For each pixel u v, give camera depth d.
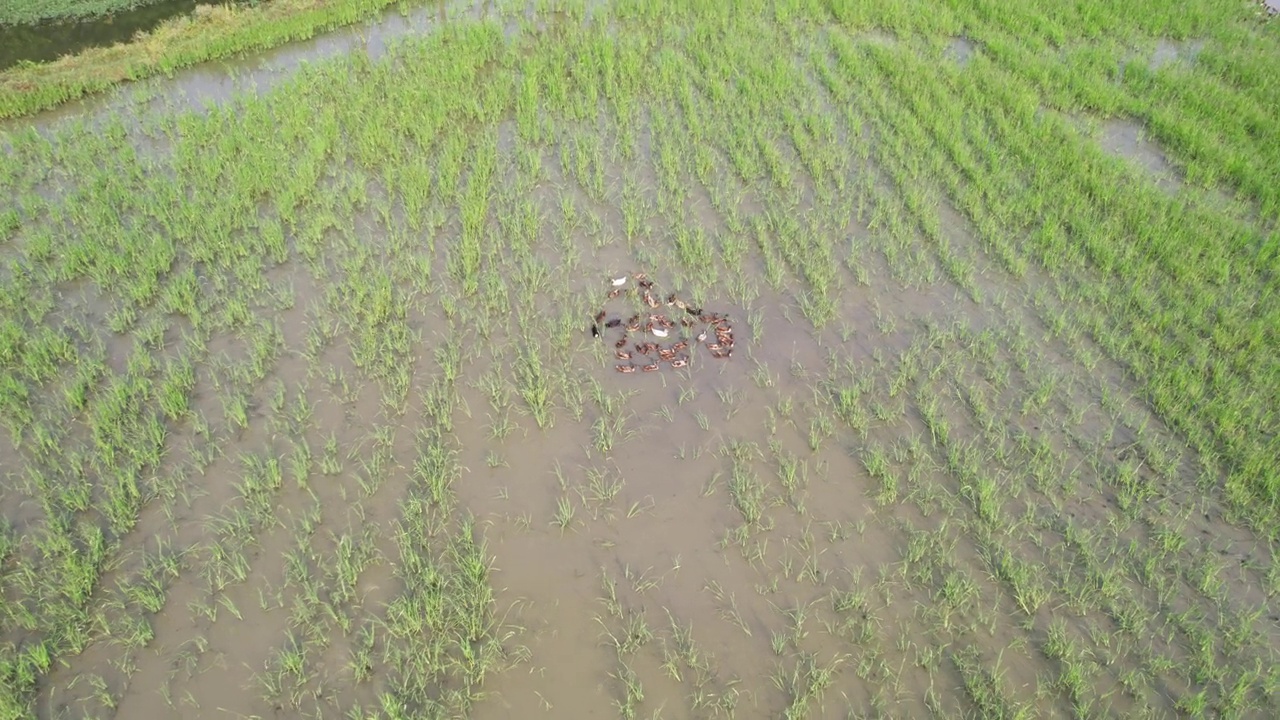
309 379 9.87
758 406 9.59
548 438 9.18
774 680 7.07
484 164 13.45
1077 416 9.34
